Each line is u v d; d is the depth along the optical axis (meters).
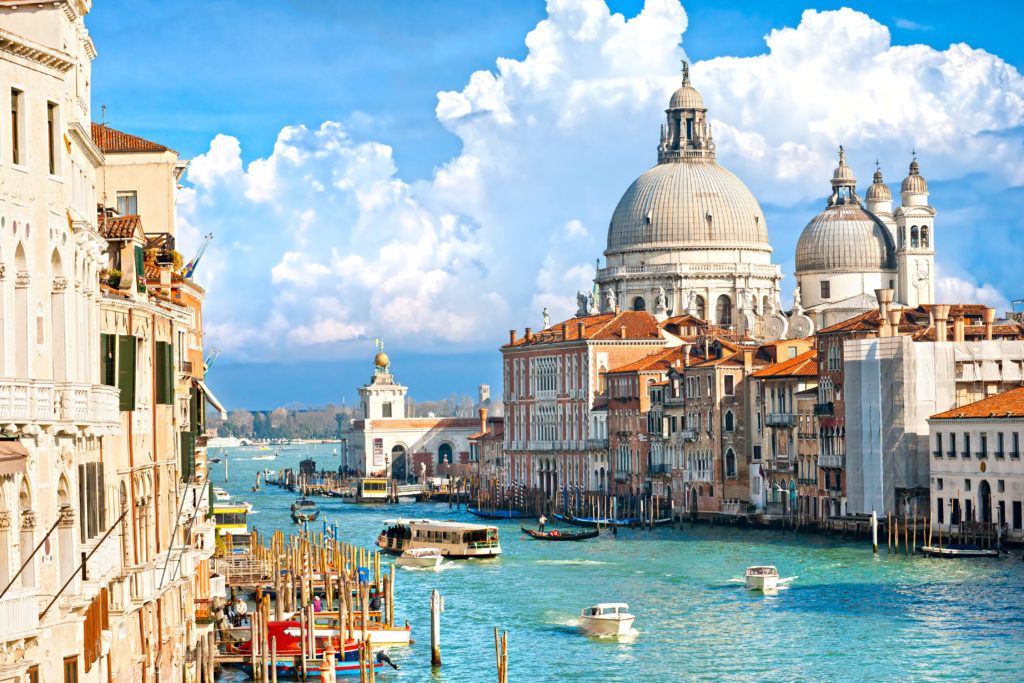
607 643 89.00
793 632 90.62
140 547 51.88
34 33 38.69
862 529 140.88
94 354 42.84
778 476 159.12
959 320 143.12
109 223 52.09
